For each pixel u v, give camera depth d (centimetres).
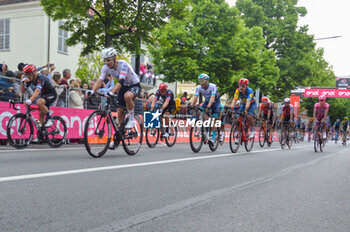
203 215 242
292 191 354
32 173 369
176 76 2111
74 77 2116
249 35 2423
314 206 291
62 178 347
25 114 674
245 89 809
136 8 1316
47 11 1249
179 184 353
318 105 1067
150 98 1190
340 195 347
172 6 1299
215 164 539
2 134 741
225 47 2119
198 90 754
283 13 3198
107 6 1282
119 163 484
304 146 1424
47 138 715
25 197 262
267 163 605
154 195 296
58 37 1992
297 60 3189
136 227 205
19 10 1984
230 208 267
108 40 1319
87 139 517
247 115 838
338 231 222
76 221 211
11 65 2016
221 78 2227
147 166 470
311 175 486
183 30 2088
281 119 1150
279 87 3262
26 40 1972
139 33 1321
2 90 745
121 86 561
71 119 875
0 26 2039
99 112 538
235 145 834
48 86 692
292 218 248
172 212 245
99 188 310
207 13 2091
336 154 982
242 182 389
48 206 241
